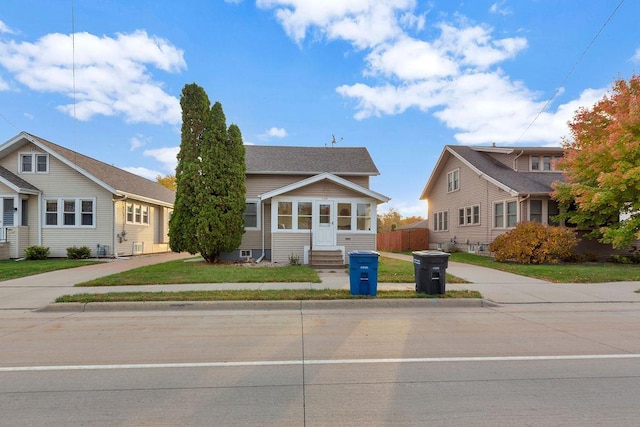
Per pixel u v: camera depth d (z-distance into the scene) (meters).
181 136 15.08
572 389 3.79
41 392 3.73
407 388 3.81
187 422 3.15
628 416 3.23
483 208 21.31
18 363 4.54
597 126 16.14
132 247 20.50
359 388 3.81
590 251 18.02
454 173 25.27
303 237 15.20
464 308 7.82
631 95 14.66
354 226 15.35
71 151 19.94
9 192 17.31
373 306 7.94
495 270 13.27
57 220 18.16
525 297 8.74
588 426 3.06
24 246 17.59
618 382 3.97
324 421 3.15
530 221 16.75
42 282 10.32
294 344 5.29
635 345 5.28
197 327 6.25
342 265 14.11
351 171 18.11
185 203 14.75
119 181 20.41
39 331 6.01
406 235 29.12
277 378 4.07
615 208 14.85
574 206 18.16
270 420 3.17
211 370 4.31
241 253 17.59
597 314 7.29
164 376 4.14
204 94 15.20
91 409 3.38
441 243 27.19
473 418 3.19
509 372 4.24
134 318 6.92
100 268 13.47
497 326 6.32
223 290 8.81
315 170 18.02
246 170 17.42
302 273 11.42
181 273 11.41
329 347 5.16
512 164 22.11
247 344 5.30
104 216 18.45
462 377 4.10
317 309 7.72
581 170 15.52
